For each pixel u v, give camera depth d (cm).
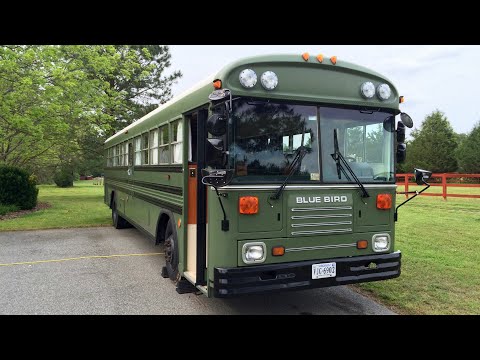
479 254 732
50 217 1323
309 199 414
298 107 418
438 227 1003
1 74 1252
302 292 547
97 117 1633
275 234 400
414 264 666
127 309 482
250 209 387
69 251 819
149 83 2436
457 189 2155
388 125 465
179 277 534
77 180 5125
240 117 391
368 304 497
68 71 1408
